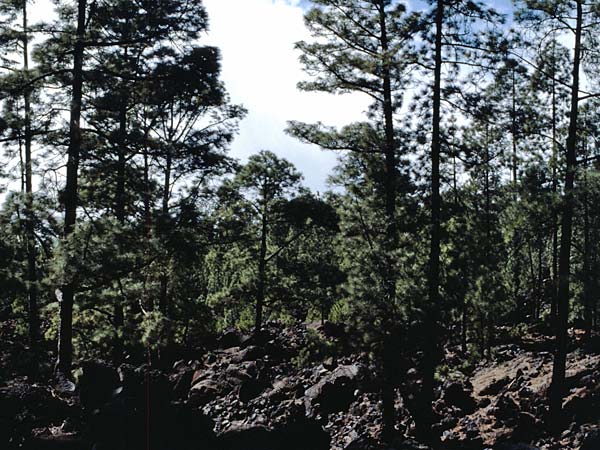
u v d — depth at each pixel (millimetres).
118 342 21859
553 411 15922
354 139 18031
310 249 36938
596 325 28531
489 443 15047
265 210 33562
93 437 13812
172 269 20422
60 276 16328
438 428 16609
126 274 18500
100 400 15859
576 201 17000
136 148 20219
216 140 22281
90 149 20688
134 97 21391
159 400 15062
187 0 19359
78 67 19266
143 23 19141
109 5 19688
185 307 25812
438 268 17188
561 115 18781
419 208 17500
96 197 22047
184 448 14070
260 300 34281
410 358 16062
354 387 20125
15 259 17531
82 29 19609
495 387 19938
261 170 33750
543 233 18391
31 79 18562
